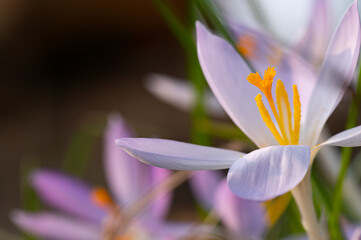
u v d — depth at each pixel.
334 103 0.31
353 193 0.37
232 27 0.35
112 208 0.37
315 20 0.37
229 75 0.31
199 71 0.37
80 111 1.47
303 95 0.32
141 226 0.39
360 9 0.33
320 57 0.37
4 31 1.58
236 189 0.26
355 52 0.29
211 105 0.40
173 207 0.86
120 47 1.65
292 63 0.33
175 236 0.38
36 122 1.45
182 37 0.35
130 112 1.37
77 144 0.43
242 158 0.28
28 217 0.38
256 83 0.31
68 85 1.59
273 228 0.39
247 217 0.35
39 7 1.60
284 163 0.27
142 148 0.28
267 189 0.26
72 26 1.64
